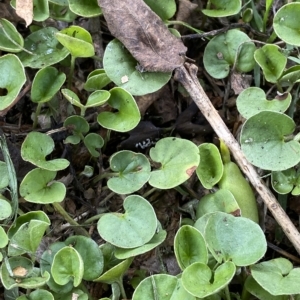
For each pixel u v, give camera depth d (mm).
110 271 106
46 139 122
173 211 134
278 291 101
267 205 122
